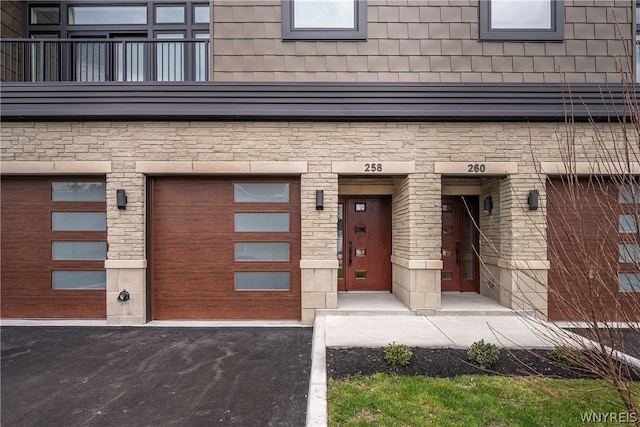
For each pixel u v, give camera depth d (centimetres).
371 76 583
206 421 300
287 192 600
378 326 504
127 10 739
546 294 559
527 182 575
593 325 244
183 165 574
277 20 584
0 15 659
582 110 555
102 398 339
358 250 733
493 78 583
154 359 430
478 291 711
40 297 598
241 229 598
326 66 584
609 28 582
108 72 623
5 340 500
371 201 732
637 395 302
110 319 570
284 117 567
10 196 598
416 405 296
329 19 587
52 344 484
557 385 327
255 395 343
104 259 597
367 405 298
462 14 585
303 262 573
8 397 342
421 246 577
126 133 577
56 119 572
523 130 577
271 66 582
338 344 431
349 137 580
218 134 578
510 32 582
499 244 625
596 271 240
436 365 375
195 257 596
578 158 564
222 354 446
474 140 580
